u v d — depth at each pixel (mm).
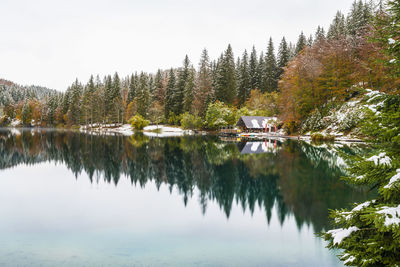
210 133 54906
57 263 5859
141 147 28969
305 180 13688
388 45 3654
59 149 27109
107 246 6793
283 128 46250
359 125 3869
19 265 5742
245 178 14641
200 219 8953
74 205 10430
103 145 30875
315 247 6754
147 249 6652
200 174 15891
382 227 2633
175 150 26328
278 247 6773
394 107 3506
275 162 18766
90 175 15805
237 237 7461
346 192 11516
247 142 34250
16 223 8461
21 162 19875
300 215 9133
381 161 3256
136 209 10008
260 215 9250
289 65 49438
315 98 39906
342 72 37438
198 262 5926
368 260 3096
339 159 19125
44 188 12906
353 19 51719
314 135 32656
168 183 13961
